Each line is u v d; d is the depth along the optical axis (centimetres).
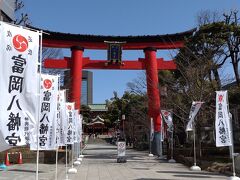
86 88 12512
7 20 2838
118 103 8812
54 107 1388
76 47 3969
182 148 3381
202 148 3161
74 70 3931
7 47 923
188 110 3028
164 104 3825
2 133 898
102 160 3381
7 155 2480
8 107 910
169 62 4050
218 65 3175
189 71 3025
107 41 3997
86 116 10206
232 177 1741
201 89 2878
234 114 3562
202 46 3325
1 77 909
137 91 5656
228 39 3369
